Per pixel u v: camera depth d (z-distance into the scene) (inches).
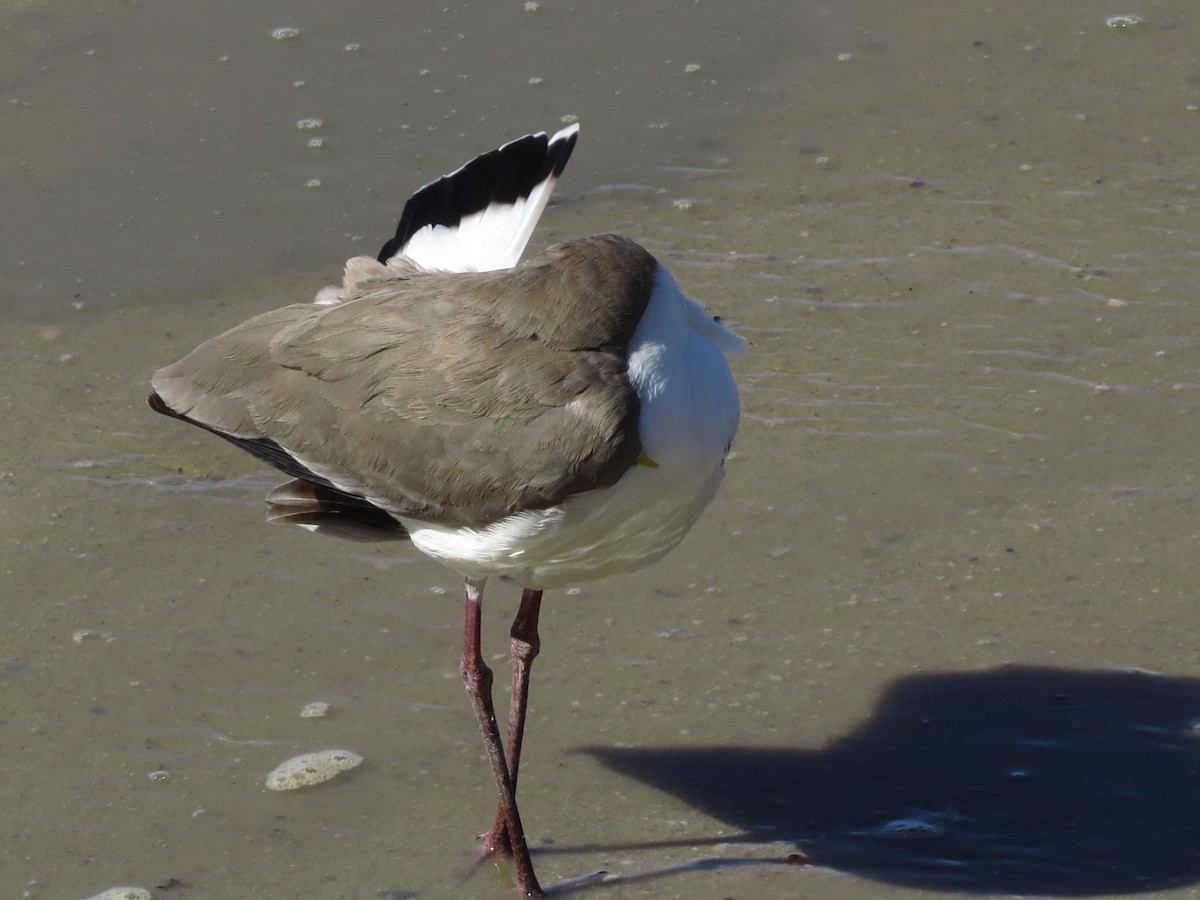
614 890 341.4
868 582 432.8
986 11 729.6
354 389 327.9
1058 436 483.8
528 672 350.6
